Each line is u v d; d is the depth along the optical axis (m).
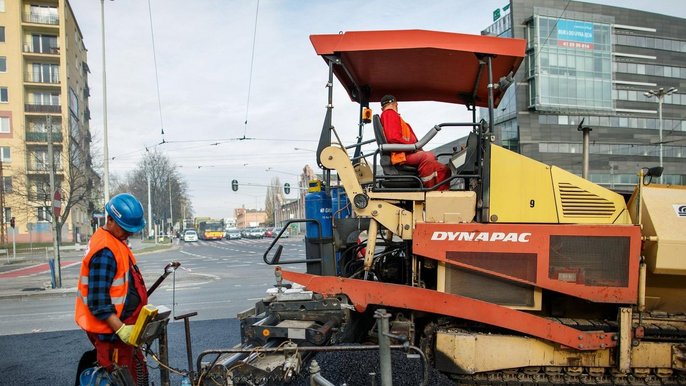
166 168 56.28
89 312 2.90
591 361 3.61
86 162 31.61
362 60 4.40
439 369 3.67
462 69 4.62
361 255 4.82
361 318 4.21
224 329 6.88
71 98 44.00
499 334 3.70
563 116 47.12
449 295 3.65
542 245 3.62
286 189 37.50
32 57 40.94
